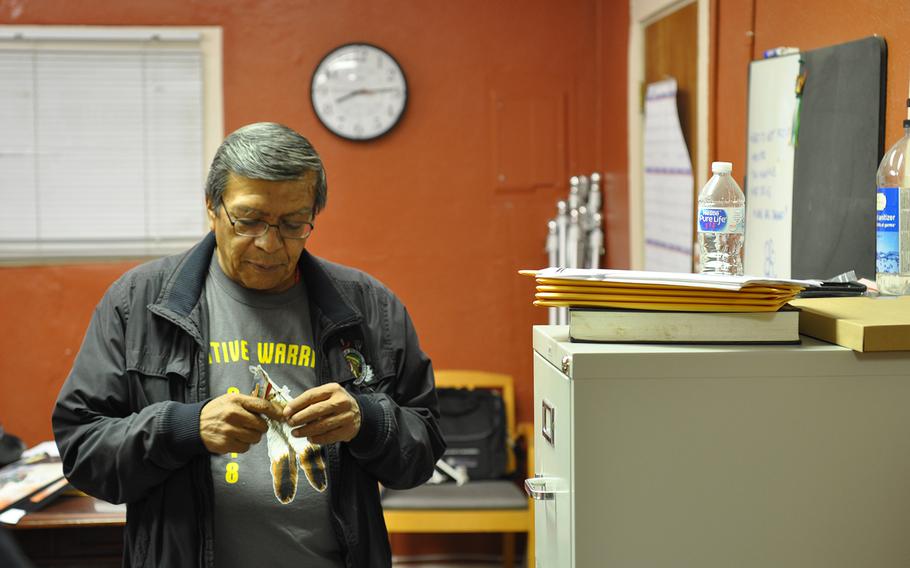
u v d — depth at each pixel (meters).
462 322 4.04
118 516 2.51
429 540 4.06
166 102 3.88
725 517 1.27
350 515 1.61
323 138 3.95
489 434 3.77
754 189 2.37
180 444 1.48
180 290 1.62
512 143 3.99
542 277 1.35
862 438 1.27
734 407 1.26
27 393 3.89
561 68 3.99
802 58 2.10
